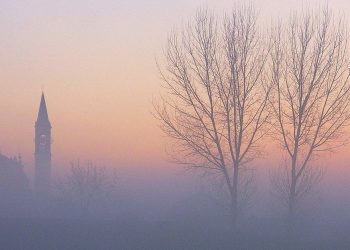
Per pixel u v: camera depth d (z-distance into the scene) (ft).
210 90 183.83
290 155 183.83
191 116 184.96
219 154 182.39
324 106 184.85
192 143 185.06
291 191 181.37
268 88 185.37
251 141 183.83
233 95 182.91
